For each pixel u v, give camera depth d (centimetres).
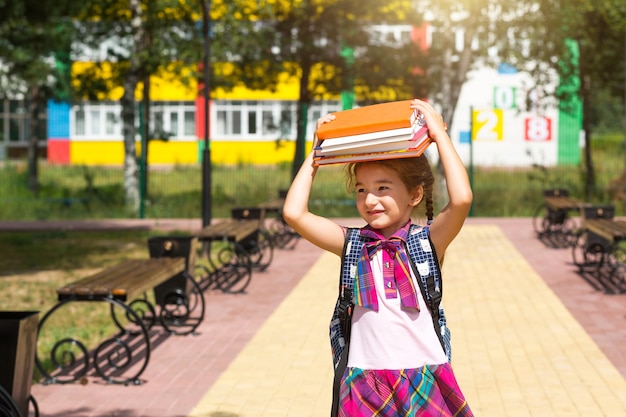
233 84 3080
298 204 382
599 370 848
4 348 598
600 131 6650
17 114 5769
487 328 1051
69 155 5331
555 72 3152
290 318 1133
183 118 5200
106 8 2970
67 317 1173
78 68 3925
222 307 1216
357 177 379
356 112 378
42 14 2072
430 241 376
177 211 2770
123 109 2850
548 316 1118
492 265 1586
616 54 3050
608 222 1430
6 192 3167
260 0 2852
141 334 1046
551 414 712
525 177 3072
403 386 370
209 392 789
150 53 2825
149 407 746
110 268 959
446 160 363
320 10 3080
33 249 1967
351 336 381
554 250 1797
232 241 1337
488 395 770
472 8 2780
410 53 3077
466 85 4794
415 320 374
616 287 1333
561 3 2798
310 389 796
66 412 736
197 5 2798
